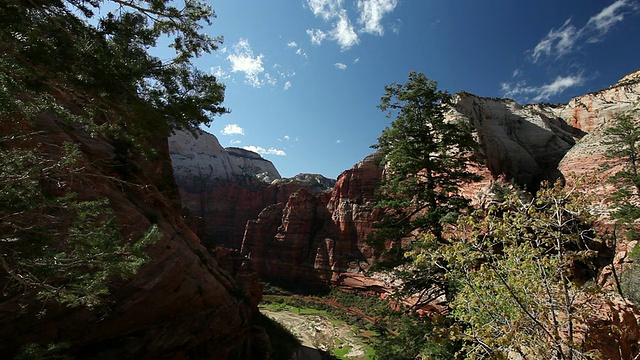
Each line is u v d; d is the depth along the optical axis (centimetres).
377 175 7225
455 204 1482
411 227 1572
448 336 565
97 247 697
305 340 4066
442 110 1753
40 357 705
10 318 920
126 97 719
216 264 2291
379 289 5628
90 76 641
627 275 1395
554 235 548
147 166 2509
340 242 6894
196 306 1608
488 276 540
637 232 2594
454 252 579
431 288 1439
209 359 1645
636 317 575
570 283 544
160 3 713
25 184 628
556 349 488
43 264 636
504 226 571
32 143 975
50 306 1000
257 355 2438
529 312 510
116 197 1386
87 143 1497
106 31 696
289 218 7750
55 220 759
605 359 517
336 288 6394
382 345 1335
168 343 1391
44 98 692
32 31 577
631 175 3095
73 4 665
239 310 2092
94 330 1138
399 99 1677
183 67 830
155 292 1353
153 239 778
